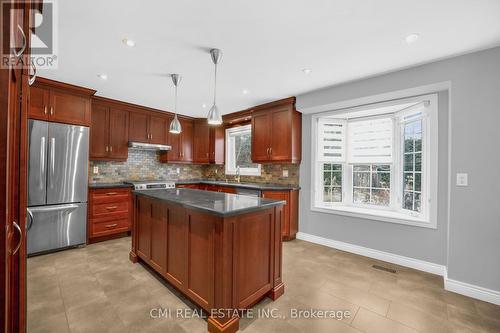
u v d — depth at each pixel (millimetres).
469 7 1592
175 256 2098
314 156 3762
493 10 1617
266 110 4078
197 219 1835
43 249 2998
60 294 2094
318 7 1607
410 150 3064
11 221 968
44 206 3010
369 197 3496
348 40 2031
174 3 1572
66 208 3141
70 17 1717
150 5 1590
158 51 2248
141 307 1926
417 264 2723
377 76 2811
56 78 2973
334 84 3115
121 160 4105
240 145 5305
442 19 1727
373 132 3445
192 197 2277
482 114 2133
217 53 2215
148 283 2312
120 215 3764
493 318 1833
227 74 2799
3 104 668
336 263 2871
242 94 3576
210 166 5809
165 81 3055
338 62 2461
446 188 2578
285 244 3604
